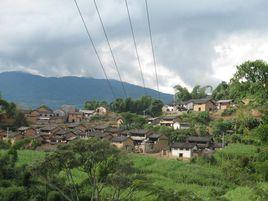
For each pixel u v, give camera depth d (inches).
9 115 4517.7
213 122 3897.6
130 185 1488.7
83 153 1504.7
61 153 1497.3
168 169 2507.4
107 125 4372.5
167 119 4131.4
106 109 5403.5
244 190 1644.9
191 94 5748.0
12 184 1860.2
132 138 3713.1
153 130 3843.5
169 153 3353.8
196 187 2106.3
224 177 2379.4
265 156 2177.7
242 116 2524.6
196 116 4094.5
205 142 3319.4
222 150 2822.3
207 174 2420.0
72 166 1520.7
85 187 1815.9
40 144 3661.4
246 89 1737.2
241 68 1702.8
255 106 1840.6
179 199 800.3
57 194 1720.0
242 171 2325.3
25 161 2365.9
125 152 1592.0
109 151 1517.0
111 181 1520.7
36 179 1822.1
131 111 5546.3
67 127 4414.4
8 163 2005.4
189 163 2755.9
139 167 2508.6
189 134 3580.2
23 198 1742.1
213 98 5036.9
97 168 1549.0
